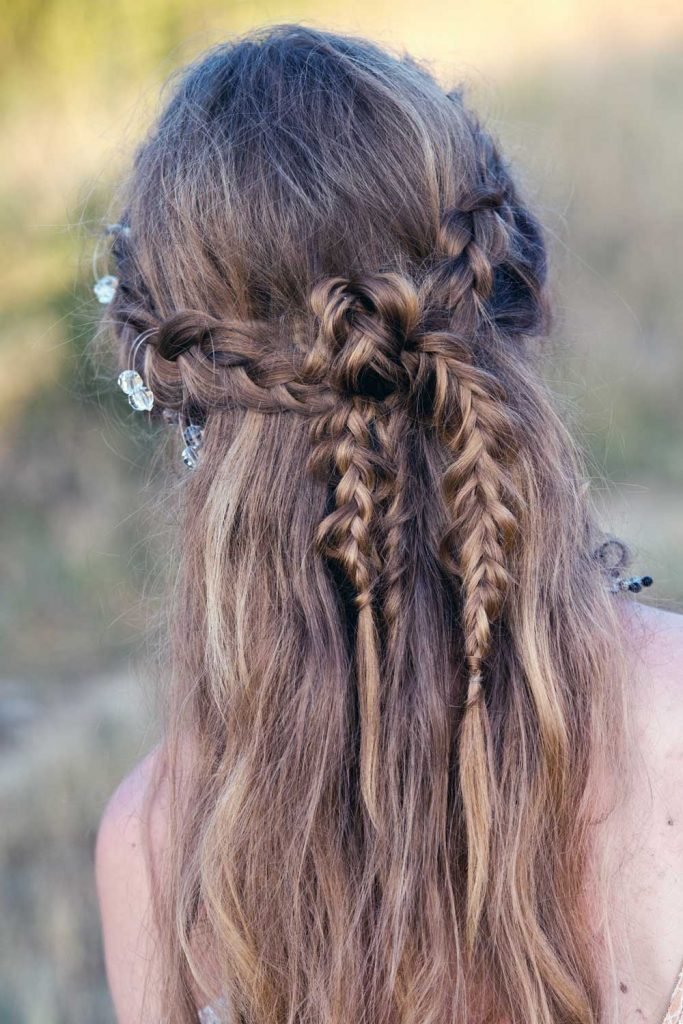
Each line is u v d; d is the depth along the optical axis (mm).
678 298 4914
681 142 5691
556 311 1804
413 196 962
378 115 975
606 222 5348
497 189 1024
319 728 960
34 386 4430
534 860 947
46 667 3428
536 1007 936
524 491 977
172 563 1161
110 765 2887
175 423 1126
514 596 964
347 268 960
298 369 958
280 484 983
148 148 1099
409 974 948
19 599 3732
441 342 934
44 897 2471
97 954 2373
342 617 980
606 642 969
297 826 965
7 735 3131
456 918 959
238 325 980
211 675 1012
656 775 941
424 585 973
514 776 951
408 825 944
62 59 6133
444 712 957
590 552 1036
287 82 1010
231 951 986
